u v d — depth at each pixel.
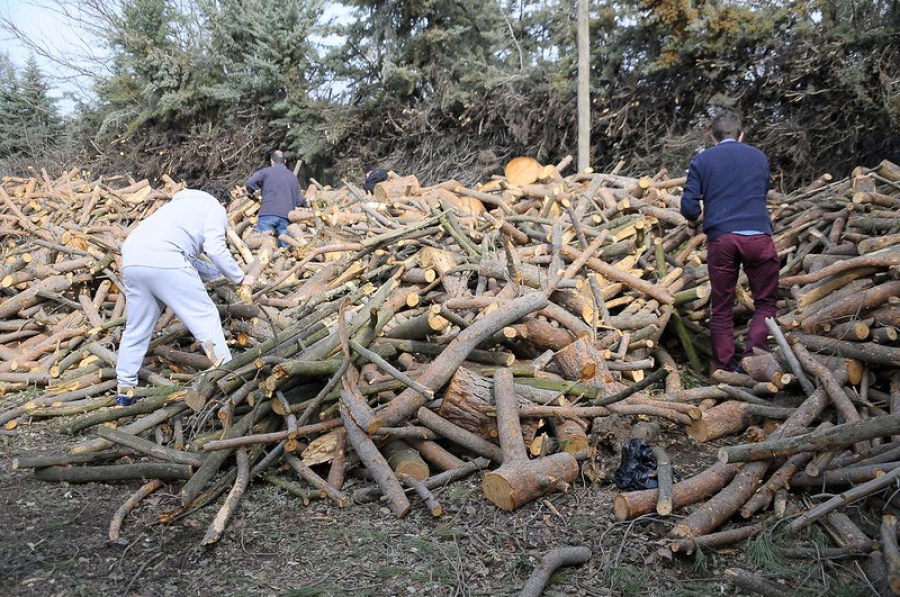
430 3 19.12
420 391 3.75
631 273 5.69
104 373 5.18
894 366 4.04
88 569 3.12
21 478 4.03
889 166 6.34
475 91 17.05
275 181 7.99
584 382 4.14
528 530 3.37
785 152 12.61
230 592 2.96
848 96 11.78
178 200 4.64
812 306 4.76
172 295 4.47
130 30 21.94
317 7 20.78
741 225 4.82
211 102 21.77
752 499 3.39
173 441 4.29
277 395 4.04
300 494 3.71
